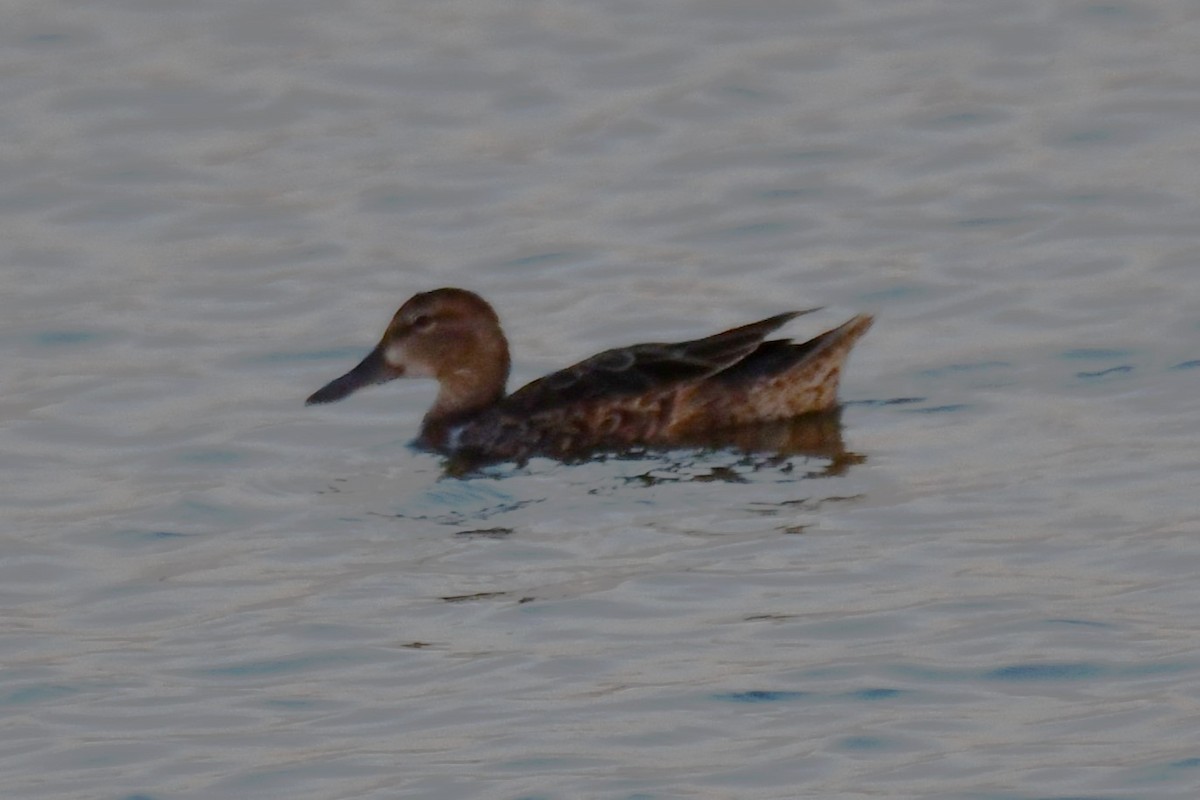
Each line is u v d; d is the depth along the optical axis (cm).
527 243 2086
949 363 1731
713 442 1600
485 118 2403
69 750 1138
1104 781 1057
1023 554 1339
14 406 1720
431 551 1412
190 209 2192
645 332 1878
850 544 1375
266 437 1655
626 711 1157
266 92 2483
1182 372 1659
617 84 2480
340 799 1068
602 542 1413
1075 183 2158
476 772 1090
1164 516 1382
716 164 2258
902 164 2239
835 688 1172
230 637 1281
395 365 1700
